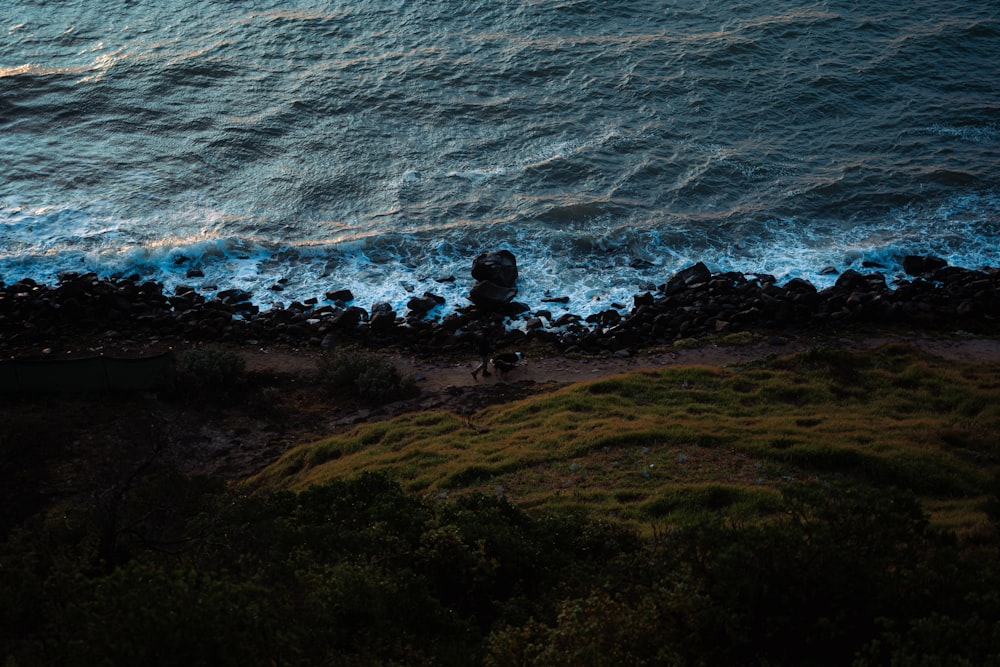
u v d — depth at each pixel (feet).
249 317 125.59
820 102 193.36
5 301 122.31
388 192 161.99
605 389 100.63
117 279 135.44
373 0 237.86
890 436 82.79
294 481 83.71
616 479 76.07
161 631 33.32
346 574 45.91
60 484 79.15
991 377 100.53
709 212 156.25
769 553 42.91
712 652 40.34
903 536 45.14
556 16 229.25
